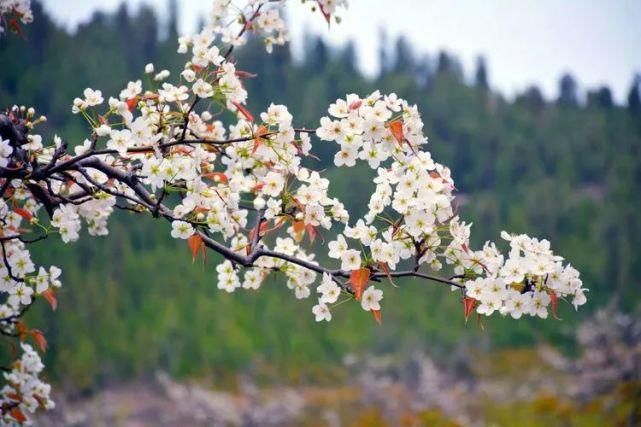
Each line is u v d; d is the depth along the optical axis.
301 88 81.00
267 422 40.72
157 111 3.36
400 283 57.94
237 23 3.84
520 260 2.97
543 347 49.78
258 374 48.69
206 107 3.73
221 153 3.73
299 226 3.47
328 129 3.21
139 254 58.22
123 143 3.16
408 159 3.21
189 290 56.03
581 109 100.88
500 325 53.09
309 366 49.72
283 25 3.88
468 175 82.50
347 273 3.16
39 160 3.49
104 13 78.06
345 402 41.59
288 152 3.38
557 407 27.86
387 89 91.94
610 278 59.00
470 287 2.98
